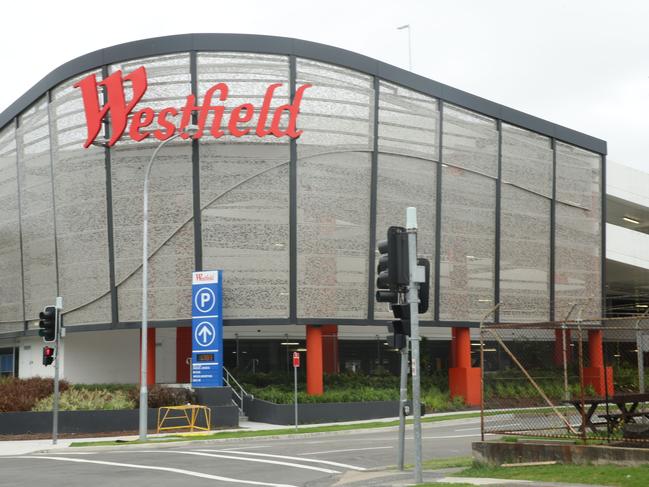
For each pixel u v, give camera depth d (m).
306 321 40.44
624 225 67.00
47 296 45.41
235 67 40.50
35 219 46.41
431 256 44.50
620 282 66.44
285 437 31.38
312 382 40.59
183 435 31.41
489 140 47.19
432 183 44.69
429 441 26.97
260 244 40.34
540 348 49.53
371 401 39.94
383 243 16.94
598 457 16.27
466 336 46.00
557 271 50.03
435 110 44.97
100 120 40.88
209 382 38.69
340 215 41.56
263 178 40.50
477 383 45.44
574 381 46.88
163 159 40.75
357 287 41.69
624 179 58.31
